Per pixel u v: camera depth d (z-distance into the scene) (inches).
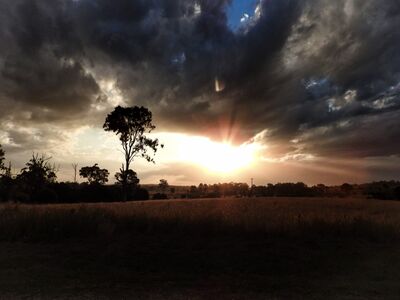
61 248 522.3
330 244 556.4
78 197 2760.8
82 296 335.9
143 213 701.3
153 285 372.8
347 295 342.3
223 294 344.5
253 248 525.7
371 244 566.3
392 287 369.1
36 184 2551.7
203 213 701.3
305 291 355.3
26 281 382.0
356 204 1473.9
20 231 595.8
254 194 3555.6
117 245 532.1
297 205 1306.6
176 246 531.8
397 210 1179.9
